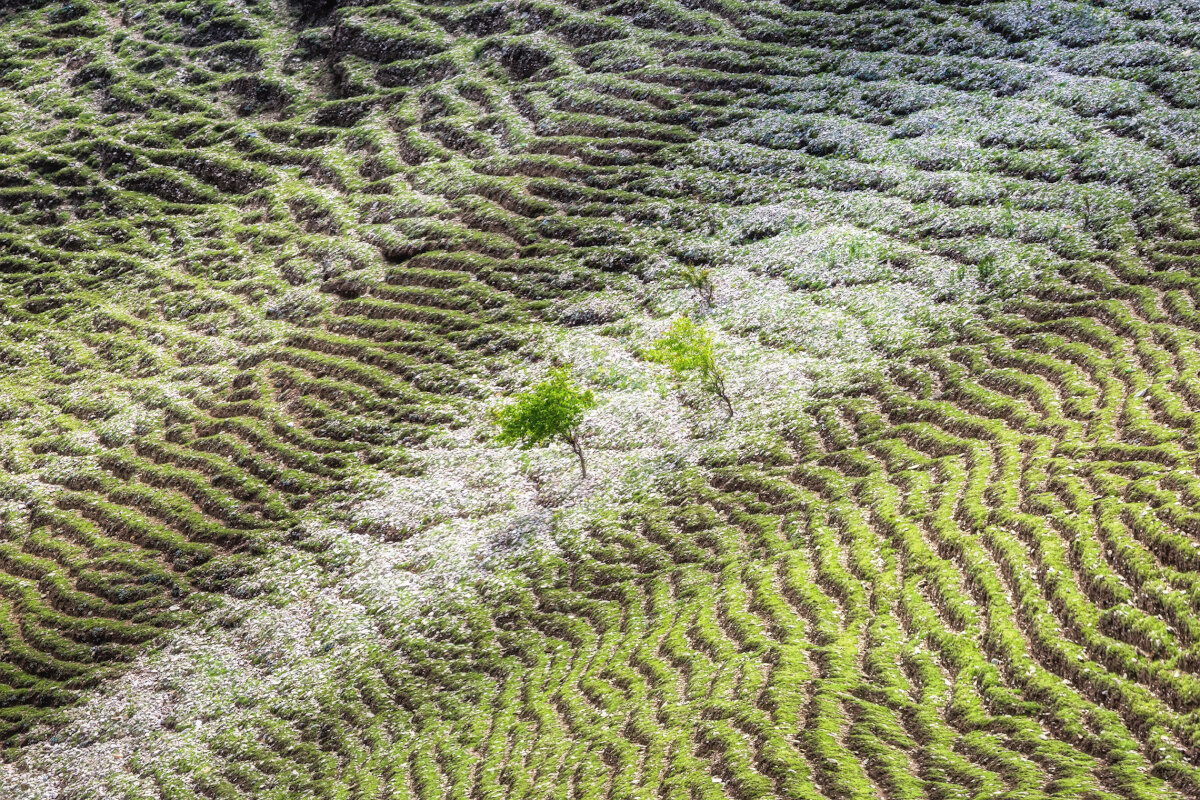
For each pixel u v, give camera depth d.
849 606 39.75
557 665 45.12
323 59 146.00
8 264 115.38
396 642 52.84
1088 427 45.50
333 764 44.69
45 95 150.00
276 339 91.19
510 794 34.94
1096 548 35.41
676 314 76.19
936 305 64.69
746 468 55.53
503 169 105.88
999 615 34.56
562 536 56.22
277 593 61.62
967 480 45.47
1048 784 25.91
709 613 43.31
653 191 93.38
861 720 31.48
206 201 122.62
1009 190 73.81
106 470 80.06
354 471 71.50
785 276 75.50
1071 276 61.28
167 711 54.41
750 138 96.12
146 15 164.88
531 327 81.12
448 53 134.00
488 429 70.56
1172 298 53.94
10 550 73.88
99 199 125.75
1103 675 29.72
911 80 96.31
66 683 59.41
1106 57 87.38
